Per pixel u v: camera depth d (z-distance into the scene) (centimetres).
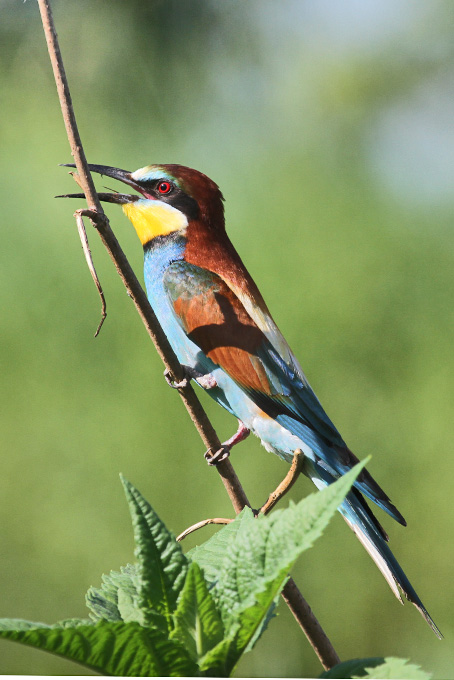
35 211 1214
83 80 1154
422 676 225
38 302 1221
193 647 246
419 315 1309
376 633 1166
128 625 228
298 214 1316
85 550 1167
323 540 1173
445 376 1278
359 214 1333
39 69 1161
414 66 1400
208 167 1285
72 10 1120
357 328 1286
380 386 1280
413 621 1172
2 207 1205
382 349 1286
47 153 1198
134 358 1218
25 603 1157
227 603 248
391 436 1259
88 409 1204
